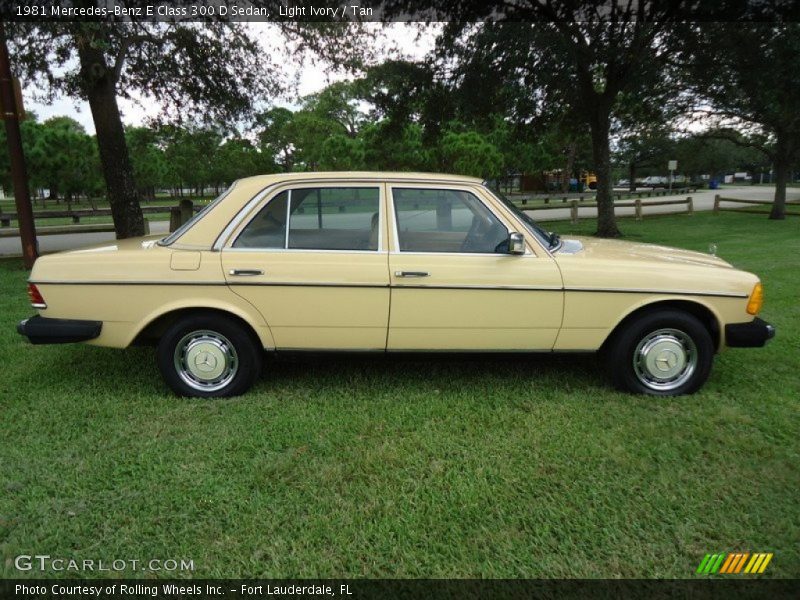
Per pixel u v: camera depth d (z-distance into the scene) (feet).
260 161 163.32
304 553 7.58
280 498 8.82
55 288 12.02
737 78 44.70
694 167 187.01
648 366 12.59
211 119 40.01
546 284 12.01
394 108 49.88
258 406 12.14
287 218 12.20
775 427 11.11
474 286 11.95
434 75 47.09
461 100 44.98
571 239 14.88
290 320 12.14
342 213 12.25
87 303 12.04
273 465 9.71
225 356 12.43
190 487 9.11
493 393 12.86
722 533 7.97
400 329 12.22
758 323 12.57
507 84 44.42
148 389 13.10
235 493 8.93
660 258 13.01
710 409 11.95
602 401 12.39
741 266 29.76
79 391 13.00
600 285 12.05
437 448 10.35
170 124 40.06
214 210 12.23
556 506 8.61
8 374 14.11
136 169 128.57
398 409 11.99
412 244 12.31
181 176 159.43
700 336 12.33
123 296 11.98
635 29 38.45
